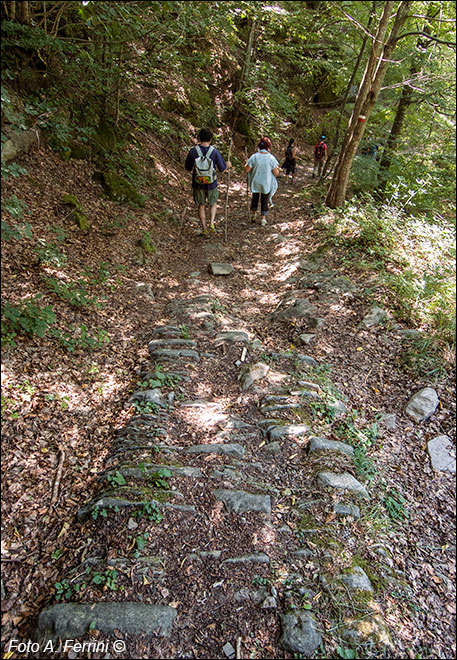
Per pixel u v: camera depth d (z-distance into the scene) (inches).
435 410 149.9
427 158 398.6
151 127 369.7
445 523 120.8
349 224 270.1
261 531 101.4
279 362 165.5
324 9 436.5
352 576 94.8
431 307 192.2
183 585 88.0
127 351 161.2
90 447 117.0
